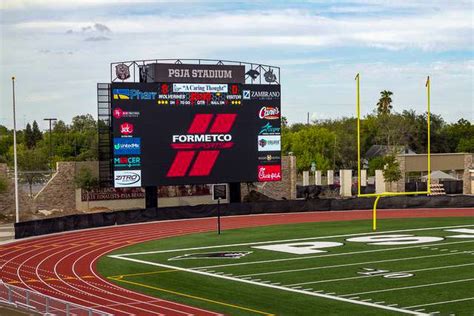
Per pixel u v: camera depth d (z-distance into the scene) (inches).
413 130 6151.6
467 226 2501.2
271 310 1299.2
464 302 1332.4
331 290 1462.8
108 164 2743.6
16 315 1232.2
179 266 1781.5
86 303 1371.8
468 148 6013.8
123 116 2694.4
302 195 3737.7
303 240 2214.6
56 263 1847.9
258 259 1863.9
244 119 2883.9
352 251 1967.3
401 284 1505.9
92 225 2610.7
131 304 1360.7
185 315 1269.7
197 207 2906.0
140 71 2819.9
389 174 3784.5
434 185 3846.0
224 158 2856.8
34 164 4845.0
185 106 2780.5
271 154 2935.5
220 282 1568.7
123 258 1918.1
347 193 3858.3
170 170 2768.2
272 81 2945.4
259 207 3036.4
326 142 5364.2
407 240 2161.7
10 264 1844.2
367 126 6176.2
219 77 2834.6
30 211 2938.0
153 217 2795.3
